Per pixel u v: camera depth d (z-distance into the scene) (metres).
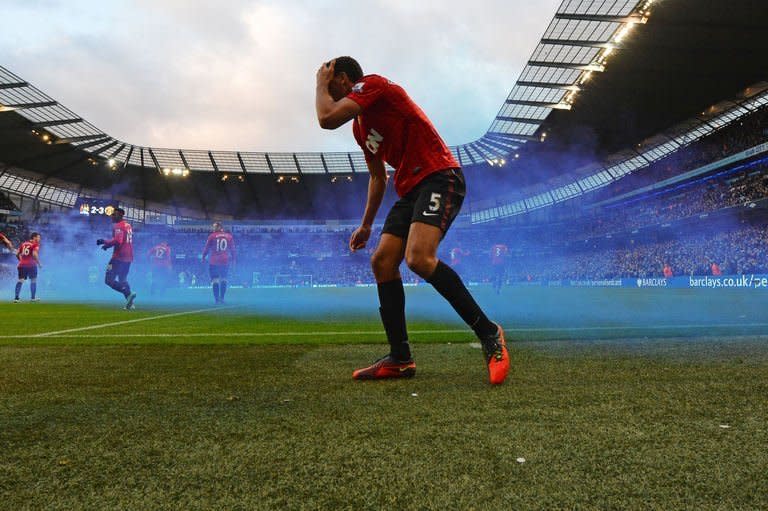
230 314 8.13
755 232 31.11
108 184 52.22
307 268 53.88
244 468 1.27
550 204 55.41
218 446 1.45
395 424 1.66
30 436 1.57
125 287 9.70
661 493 1.10
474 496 1.08
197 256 49.78
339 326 5.66
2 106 33.78
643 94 31.50
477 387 2.27
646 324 5.33
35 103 34.59
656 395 2.05
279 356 3.36
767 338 4.00
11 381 2.49
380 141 2.85
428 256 2.50
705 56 26.73
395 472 1.22
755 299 12.77
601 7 23.59
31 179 47.25
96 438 1.54
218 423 1.70
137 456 1.37
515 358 3.07
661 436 1.50
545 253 51.47
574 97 32.91
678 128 36.84
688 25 23.84
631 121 35.78
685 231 37.59
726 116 33.81
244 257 54.16
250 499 1.08
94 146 45.69
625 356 3.11
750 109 31.88
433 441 1.47
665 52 26.41
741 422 1.64
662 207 40.25
